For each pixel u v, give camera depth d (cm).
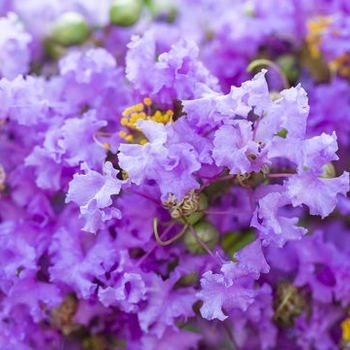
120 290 25
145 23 31
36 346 27
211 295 24
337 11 31
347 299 28
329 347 28
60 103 27
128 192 25
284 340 28
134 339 27
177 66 25
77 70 27
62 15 30
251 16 31
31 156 26
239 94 24
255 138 24
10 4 31
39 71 30
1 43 28
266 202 24
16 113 27
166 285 25
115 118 27
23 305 27
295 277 28
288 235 24
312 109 30
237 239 27
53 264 26
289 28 30
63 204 28
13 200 28
